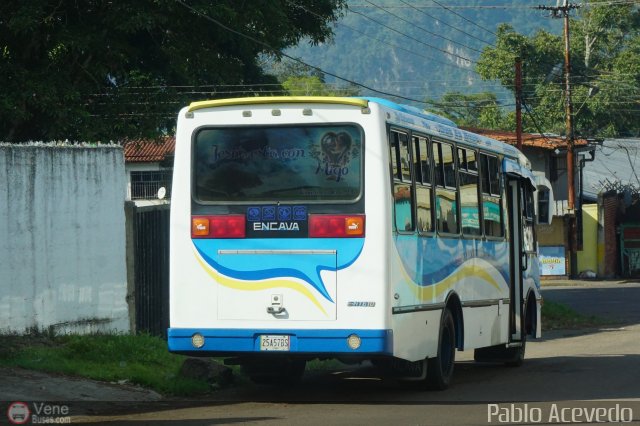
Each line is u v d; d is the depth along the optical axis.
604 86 93.25
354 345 15.54
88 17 35.97
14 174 18.73
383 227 15.60
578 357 24.62
